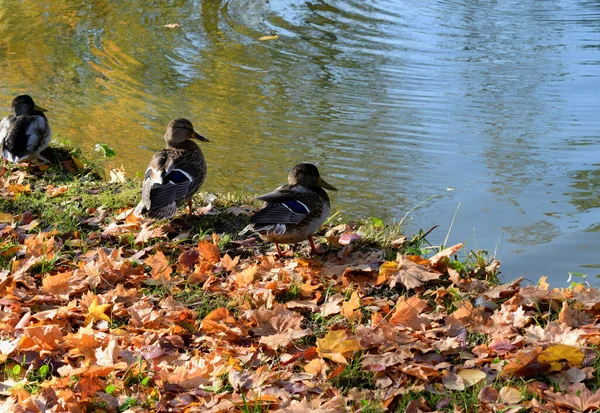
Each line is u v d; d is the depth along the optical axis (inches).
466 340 214.5
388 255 279.0
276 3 834.2
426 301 234.2
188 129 315.6
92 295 231.9
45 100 530.3
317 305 234.8
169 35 705.6
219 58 641.6
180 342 209.5
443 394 184.5
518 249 328.2
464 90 571.5
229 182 403.2
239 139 467.2
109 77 587.2
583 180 411.5
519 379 191.9
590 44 693.3
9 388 185.6
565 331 211.2
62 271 258.5
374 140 471.8
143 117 505.0
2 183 348.5
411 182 409.1
